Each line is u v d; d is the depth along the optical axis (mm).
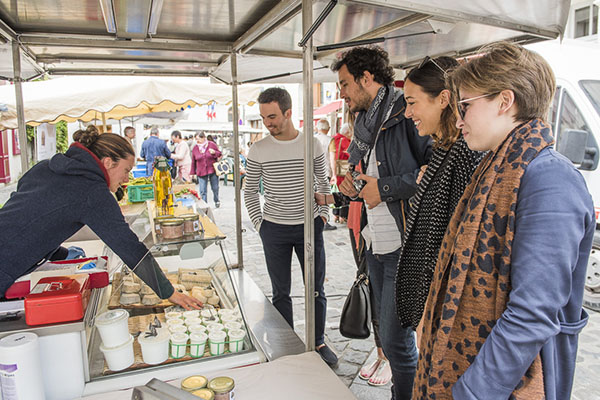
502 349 835
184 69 3809
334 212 7688
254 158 2781
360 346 3201
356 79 1836
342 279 4723
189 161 10742
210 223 2170
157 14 2117
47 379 1337
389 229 1865
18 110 2576
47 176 1554
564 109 3941
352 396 1340
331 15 2244
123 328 1498
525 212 853
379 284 2057
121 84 4855
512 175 894
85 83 5000
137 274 1640
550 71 924
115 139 1653
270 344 1744
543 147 889
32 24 2412
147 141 9016
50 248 1549
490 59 917
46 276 1593
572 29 8523
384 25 2445
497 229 915
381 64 1824
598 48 4207
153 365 1524
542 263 812
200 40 2922
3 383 1154
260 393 1356
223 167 9688
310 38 1603
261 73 3713
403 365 1906
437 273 1091
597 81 3869
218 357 1594
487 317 935
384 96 1830
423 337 1137
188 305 1803
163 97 4906
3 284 1486
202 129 13242
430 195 1450
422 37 2666
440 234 1378
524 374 896
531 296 813
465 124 979
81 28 2531
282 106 2607
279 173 2707
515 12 1849
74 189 1519
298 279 4758
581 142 3576
